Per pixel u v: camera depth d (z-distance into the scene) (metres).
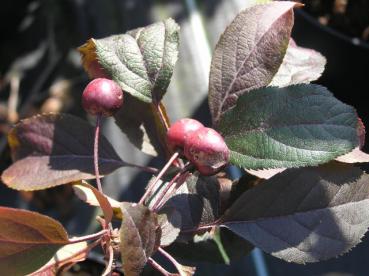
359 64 0.50
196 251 0.32
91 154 0.31
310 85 0.26
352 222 0.27
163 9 0.60
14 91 0.60
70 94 0.59
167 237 0.27
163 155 0.31
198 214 0.29
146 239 0.24
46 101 0.59
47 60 0.62
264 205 0.28
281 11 0.28
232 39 0.29
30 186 0.30
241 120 0.27
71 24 0.63
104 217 0.27
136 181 0.50
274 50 0.28
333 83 0.52
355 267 0.44
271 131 0.26
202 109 0.53
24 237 0.25
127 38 0.29
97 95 0.27
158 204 0.27
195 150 0.25
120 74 0.29
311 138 0.26
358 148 0.27
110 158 0.31
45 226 0.25
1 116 0.58
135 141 0.31
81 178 0.30
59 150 0.31
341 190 0.27
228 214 0.28
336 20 0.50
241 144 0.27
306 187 0.27
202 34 0.58
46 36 0.64
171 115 0.53
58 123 0.31
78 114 0.57
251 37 0.28
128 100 0.31
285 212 0.27
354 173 0.27
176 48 0.29
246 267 0.45
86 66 0.31
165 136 0.30
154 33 0.29
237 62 0.28
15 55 0.63
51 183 0.30
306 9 0.50
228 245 0.32
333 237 0.27
